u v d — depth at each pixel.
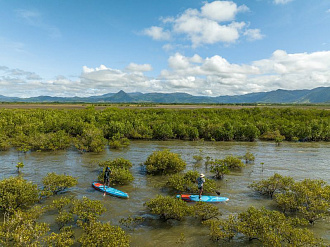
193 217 12.92
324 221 12.59
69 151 29.19
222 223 11.30
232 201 15.09
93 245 9.15
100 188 16.61
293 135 40.38
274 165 23.89
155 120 48.28
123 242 9.49
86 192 16.28
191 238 10.81
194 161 25.42
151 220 12.49
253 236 10.38
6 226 10.38
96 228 10.05
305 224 11.73
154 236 10.93
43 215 12.77
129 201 14.92
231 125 42.28
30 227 10.08
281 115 60.62
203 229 11.66
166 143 36.69
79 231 11.25
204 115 59.78
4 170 20.89
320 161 25.64
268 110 66.44
